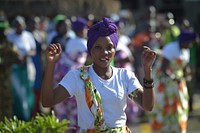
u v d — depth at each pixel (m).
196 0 24.33
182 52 12.16
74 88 6.41
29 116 15.11
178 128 12.16
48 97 6.22
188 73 13.19
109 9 24.56
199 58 23.70
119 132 6.41
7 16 22.98
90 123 6.40
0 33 13.12
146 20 17.19
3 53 13.09
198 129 14.76
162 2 28.02
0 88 13.11
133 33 18.16
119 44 13.45
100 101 6.36
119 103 6.41
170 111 12.14
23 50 15.40
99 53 6.39
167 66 12.11
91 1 23.92
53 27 17.28
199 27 26.33
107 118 6.38
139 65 17.08
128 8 28.95
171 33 14.45
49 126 8.11
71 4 23.59
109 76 6.47
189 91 17.03
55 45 6.19
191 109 17.28
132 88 6.48
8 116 13.19
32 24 17.19
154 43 16.88
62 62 12.25
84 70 6.46
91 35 6.41
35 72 16.44
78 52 12.19
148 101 6.42
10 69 13.27
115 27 6.43
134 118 15.85
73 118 12.16
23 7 23.09
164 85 12.15
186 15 27.08
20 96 14.86
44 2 23.31
